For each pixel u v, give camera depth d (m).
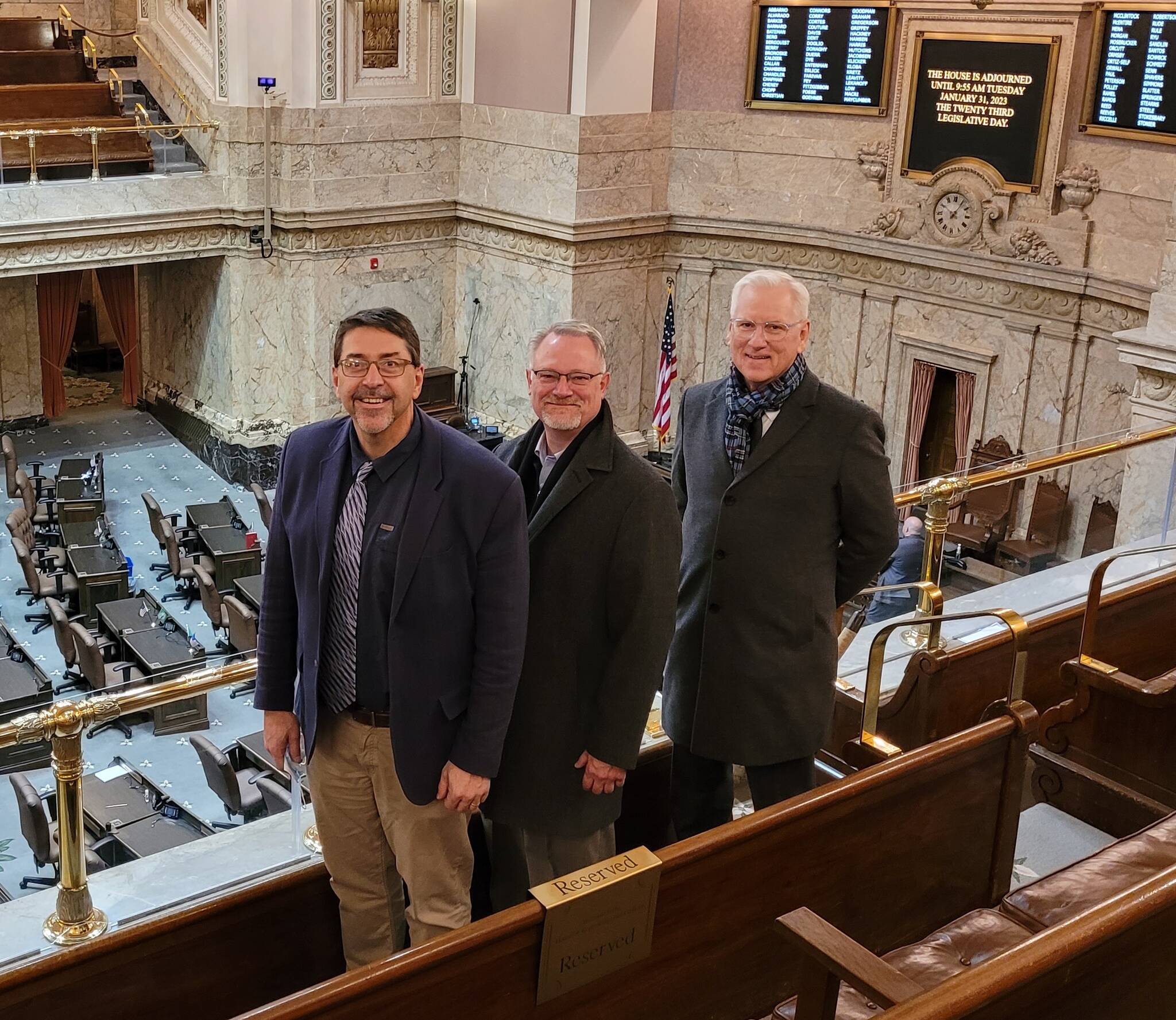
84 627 11.29
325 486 2.59
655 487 2.69
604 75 14.43
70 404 18.02
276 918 2.80
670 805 3.62
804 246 15.05
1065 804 3.74
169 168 14.88
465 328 16.62
